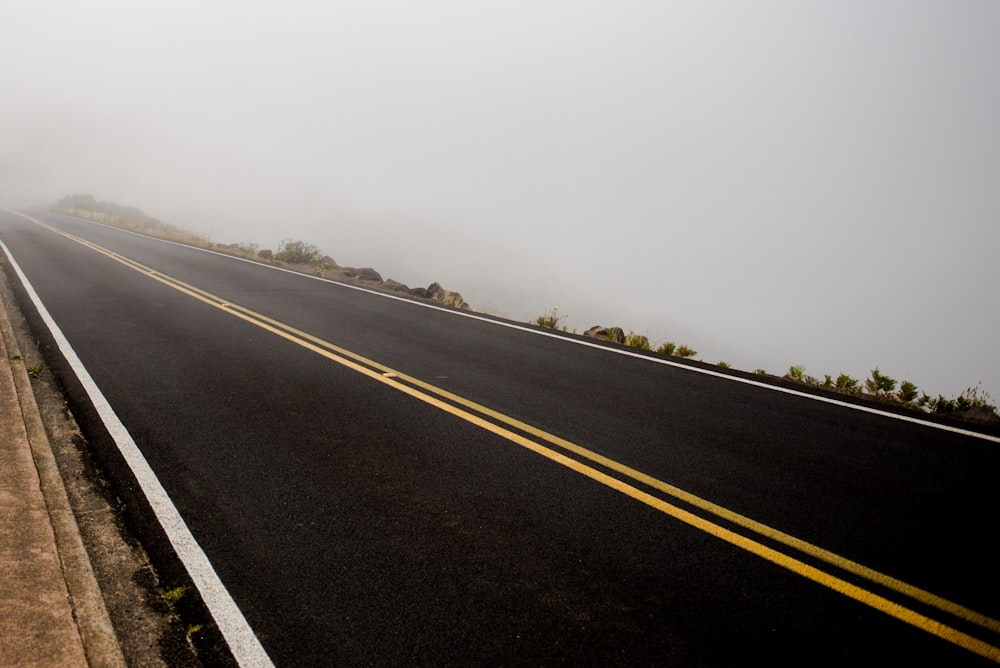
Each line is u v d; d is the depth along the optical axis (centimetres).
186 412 522
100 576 296
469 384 637
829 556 326
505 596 287
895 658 250
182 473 408
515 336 908
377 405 558
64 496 362
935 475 435
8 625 241
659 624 269
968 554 331
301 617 270
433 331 916
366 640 256
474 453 455
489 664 243
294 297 1180
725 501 387
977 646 258
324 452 449
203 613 272
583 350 830
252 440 467
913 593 295
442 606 279
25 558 288
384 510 366
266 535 336
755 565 317
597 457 454
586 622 270
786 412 578
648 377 697
